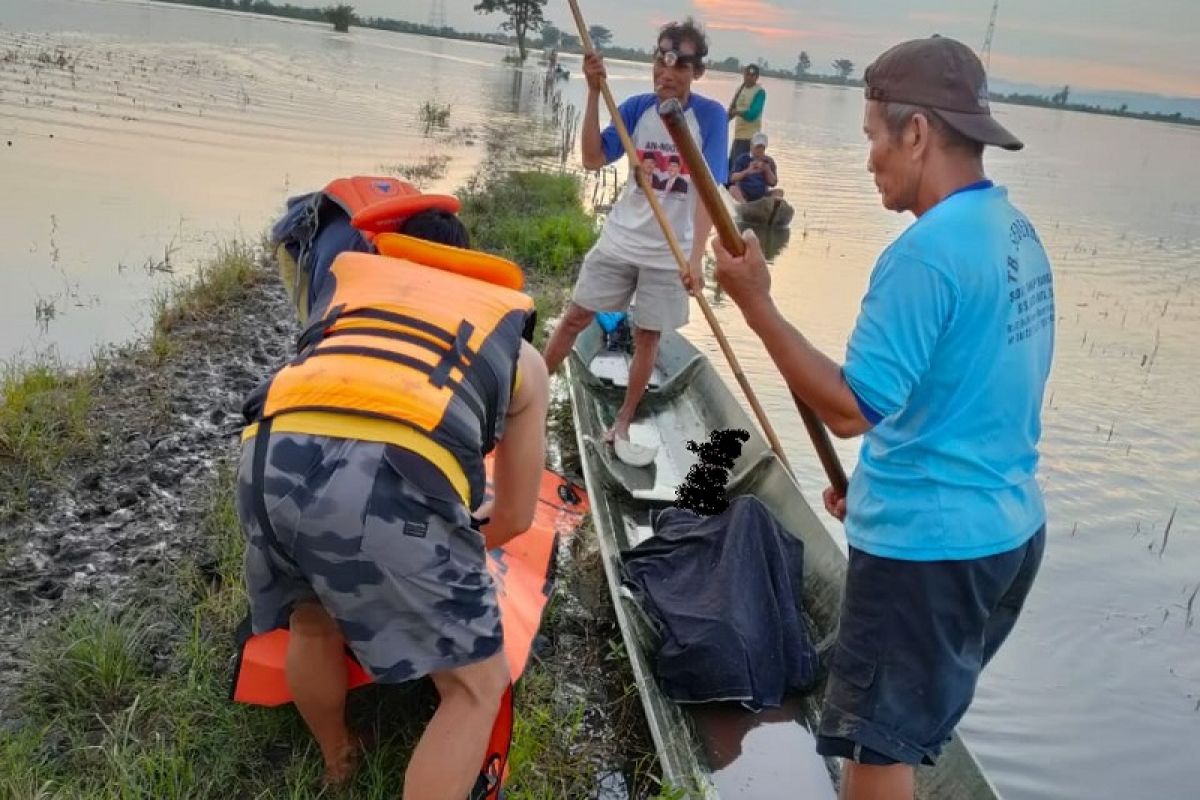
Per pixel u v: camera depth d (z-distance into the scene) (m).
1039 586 4.82
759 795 3.29
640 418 6.21
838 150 24.53
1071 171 26.38
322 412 2.36
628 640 3.58
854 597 2.51
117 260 8.32
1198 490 5.90
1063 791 3.55
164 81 19.52
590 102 5.17
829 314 8.95
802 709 3.63
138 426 5.15
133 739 3.04
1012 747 3.76
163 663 3.41
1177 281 11.91
